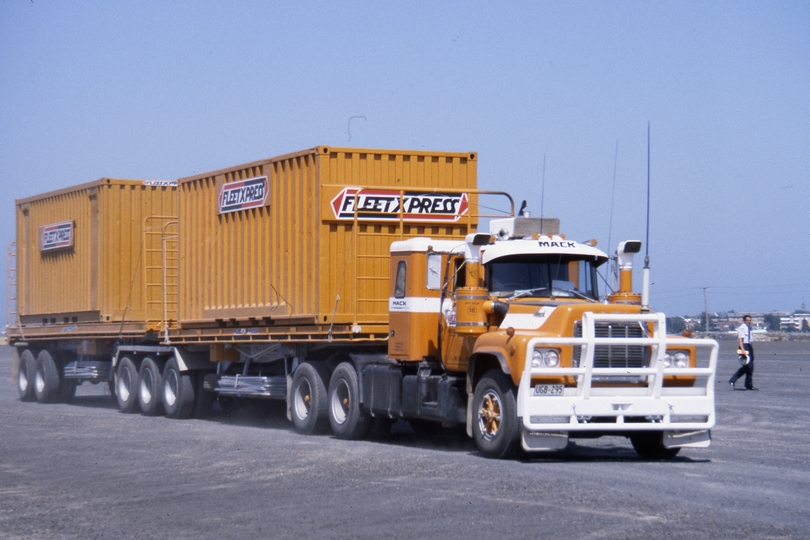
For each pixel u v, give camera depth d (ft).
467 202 52.39
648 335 38.91
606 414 38.04
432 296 45.39
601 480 33.40
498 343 39.04
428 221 51.67
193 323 63.31
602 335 38.19
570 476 34.40
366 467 37.04
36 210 86.02
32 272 86.33
